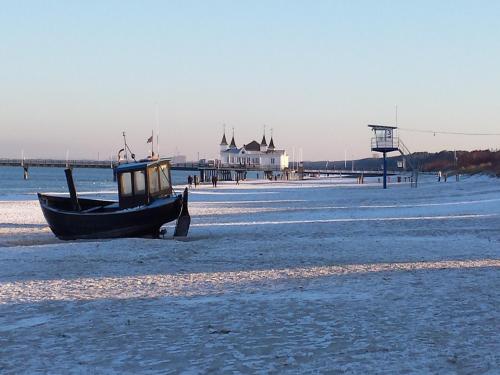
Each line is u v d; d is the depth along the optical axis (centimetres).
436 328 868
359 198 5347
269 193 6925
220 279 1367
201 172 14462
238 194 6756
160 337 849
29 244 2395
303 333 858
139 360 739
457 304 1035
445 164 17650
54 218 2545
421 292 1155
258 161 18038
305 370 684
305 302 1078
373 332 852
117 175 2673
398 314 966
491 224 2727
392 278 1335
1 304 1106
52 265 1639
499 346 768
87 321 959
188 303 1091
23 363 736
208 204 4859
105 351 783
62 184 11031
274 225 2864
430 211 3588
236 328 893
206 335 855
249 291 1208
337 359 725
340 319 938
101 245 2089
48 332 892
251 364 712
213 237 2416
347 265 1557
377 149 7488
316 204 4594
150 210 2497
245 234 2478
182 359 741
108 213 2509
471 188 6638
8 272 1527
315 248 1942
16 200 5538
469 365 688
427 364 695
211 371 688
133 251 1923
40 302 1120
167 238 2517
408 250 1869
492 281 1274
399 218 3130
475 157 14188
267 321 934
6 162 14738
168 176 2777
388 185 8894
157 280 1367
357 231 2530
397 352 748
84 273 1489
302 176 16162
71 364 728
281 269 1506
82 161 15538
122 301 1120
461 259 1650
